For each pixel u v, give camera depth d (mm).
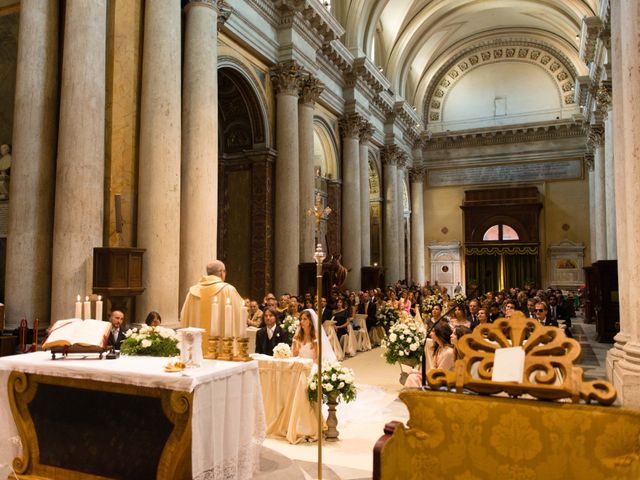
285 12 15461
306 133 16359
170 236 9188
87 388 4363
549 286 27984
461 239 29922
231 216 15695
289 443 5859
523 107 29531
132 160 9328
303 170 16203
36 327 7262
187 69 10820
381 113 24312
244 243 15461
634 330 6223
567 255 27812
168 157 9266
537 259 28000
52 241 8539
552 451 2609
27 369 4484
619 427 2516
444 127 30891
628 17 6340
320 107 19156
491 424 2748
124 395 4242
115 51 9266
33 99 8492
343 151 20719
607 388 2643
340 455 5469
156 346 4887
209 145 10688
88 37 8414
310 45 16688
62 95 8344
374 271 20547
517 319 3051
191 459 4113
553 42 28203
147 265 9008
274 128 15734
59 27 8961
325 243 19812
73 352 4613
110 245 8898
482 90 30391
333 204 20188
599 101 18531
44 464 4473
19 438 4617
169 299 9094
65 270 8023
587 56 18406
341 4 20516
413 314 15391
